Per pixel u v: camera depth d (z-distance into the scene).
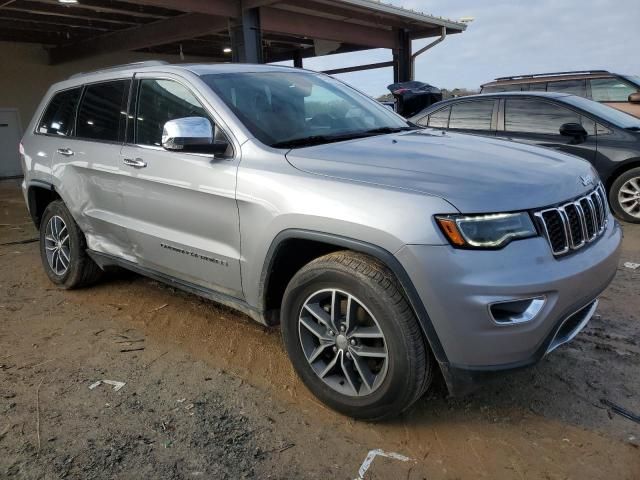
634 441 2.60
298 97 3.76
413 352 2.50
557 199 2.63
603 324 3.89
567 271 2.52
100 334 3.91
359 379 2.78
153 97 3.80
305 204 2.74
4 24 12.83
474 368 2.45
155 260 3.78
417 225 2.41
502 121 7.57
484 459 2.52
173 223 3.54
